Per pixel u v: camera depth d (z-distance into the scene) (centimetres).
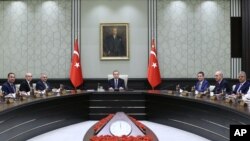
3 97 523
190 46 875
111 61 881
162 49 876
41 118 557
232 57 867
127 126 350
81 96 688
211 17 872
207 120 508
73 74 838
